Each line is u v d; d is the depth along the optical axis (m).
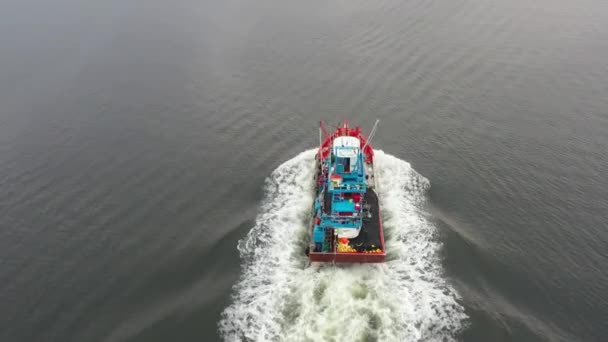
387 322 33.34
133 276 39.34
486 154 52.25
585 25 74.69
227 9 84.81
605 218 43.72
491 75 64.50
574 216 44.12
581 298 36.75
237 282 37.88
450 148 53.41
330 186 39.81
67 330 35.28
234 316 34.84
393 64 67.69
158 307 36.44
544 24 75.50
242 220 44.69
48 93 63.06
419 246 40.41
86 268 40.28
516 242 41.72
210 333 33.91
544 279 38.19
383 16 79.44
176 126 57.97
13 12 84.88
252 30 77.62
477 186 48.28
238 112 60.41
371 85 63.94
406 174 49.81
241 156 53.50
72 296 37.91
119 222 44.84
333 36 74.88
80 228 44.19
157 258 40.91
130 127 57.56
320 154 48.34
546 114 57.06
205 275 39.09
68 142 54.88
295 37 75.19
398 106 60.16
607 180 47.78
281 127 57.88
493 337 32.88
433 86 63.22
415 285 36.69
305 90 63.81
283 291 36.31
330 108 60.38
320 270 37.69
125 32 78.00
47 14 84.06
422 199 46.75
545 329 34.09
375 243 38.09
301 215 45.03
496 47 70.31
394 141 54.84
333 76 66.06
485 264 39.09
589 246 41.12
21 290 38.53
